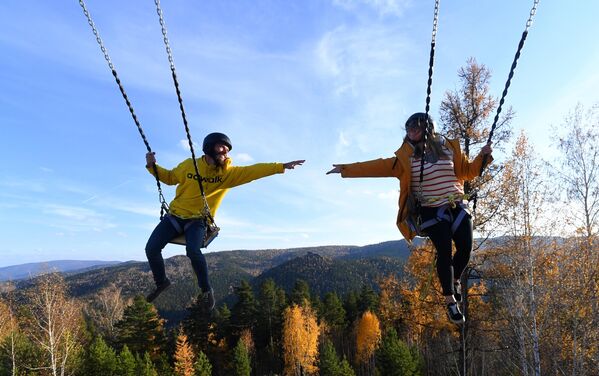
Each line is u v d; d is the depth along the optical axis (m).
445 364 17.41
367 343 45.53
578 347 13.59
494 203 12.25
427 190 4.41
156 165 5.30
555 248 13.58
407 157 4.55
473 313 13.36
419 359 30.20
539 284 13.34
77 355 29.45
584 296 13.26
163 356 36.94
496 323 14.33
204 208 4.98
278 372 47.56
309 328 43.03
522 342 12.77
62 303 23.64
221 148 5.11
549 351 13.30
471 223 4.34
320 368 41.88
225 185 5.21
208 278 4.82
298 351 41.97
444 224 4.29
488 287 13.73
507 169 12.41
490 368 17.41
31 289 22.66
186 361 35.44
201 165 5.15
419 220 4.43
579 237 13.99
